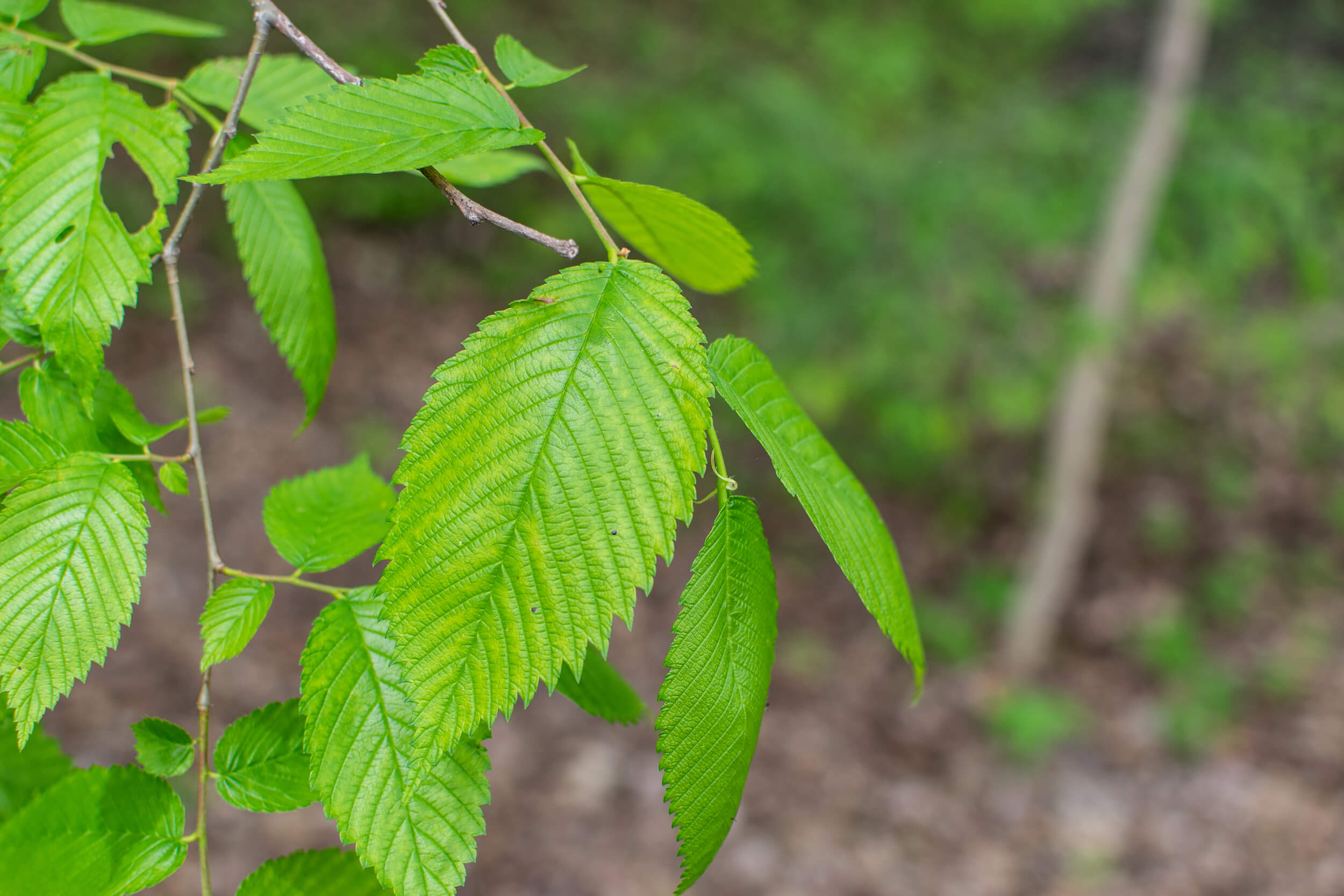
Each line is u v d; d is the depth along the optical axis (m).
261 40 0.93
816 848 5.07
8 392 4.87
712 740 0.72
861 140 6.81
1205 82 6.11
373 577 5.56
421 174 0.76
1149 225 5.86
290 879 0.83
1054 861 5.23
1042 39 8.01
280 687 4.92
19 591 0.76
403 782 0.74
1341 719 6.35
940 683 6.48
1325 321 6.69
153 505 0.95
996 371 6.35
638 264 0.73
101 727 4.39
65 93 0.90
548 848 4.68
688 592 0.73
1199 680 6.58
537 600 0.65
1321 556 7.76
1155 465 8.34
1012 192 5.86
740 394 0.82
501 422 0.67
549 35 7.72
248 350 6.68
